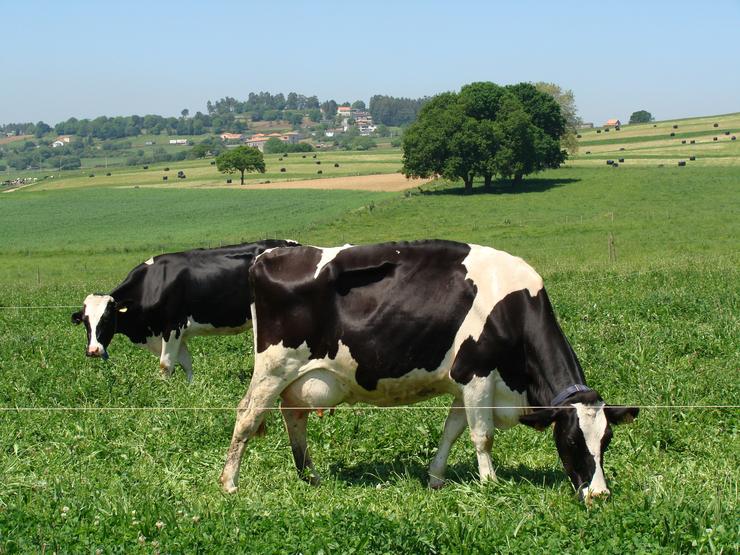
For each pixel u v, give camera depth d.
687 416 10.18
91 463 9.43
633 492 7.77
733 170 106.06
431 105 100.19
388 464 9.50
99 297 14.42
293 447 9.14
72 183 169.12
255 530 6.98
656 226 56.31
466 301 8.51
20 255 60.72
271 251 9.05
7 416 11.11
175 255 14.82
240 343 16.36
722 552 6.25
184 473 9.23
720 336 14.73
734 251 36.88
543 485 8.23
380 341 8.61
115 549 6.66
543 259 37.72
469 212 77.50
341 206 94.62
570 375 8.22
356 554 6.46
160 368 14.46
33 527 7.08
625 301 18.61
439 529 6.84
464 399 8.56
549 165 103.62
